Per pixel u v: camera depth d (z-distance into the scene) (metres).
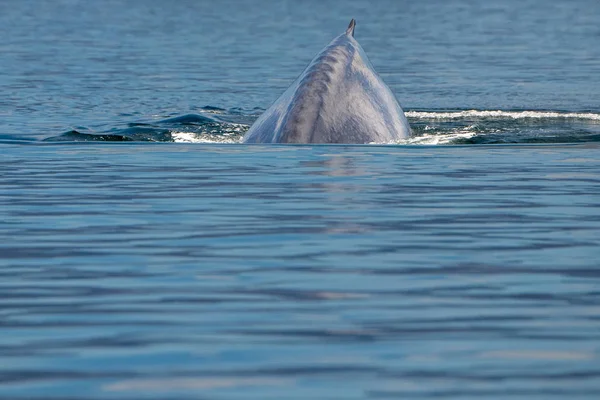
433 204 42.66
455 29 191.75
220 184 47.19
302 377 22.95
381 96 62.69
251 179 48.38
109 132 68.69
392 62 131.38
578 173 50.84
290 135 58.72
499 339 25.50
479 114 80.75
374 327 26.39
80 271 31.94
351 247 35.03
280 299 28.83
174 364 23.75
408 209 41.62
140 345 25.05
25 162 54.50
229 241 35.88
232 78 112.00
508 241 36.06
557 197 44.38
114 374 23.11
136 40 164.00
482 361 23.94
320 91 59.97
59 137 65.19
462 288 29.98
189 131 69.12
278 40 165.00
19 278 31.16
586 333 25.95
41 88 99.88
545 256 33.88
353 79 61.81
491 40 166.38
